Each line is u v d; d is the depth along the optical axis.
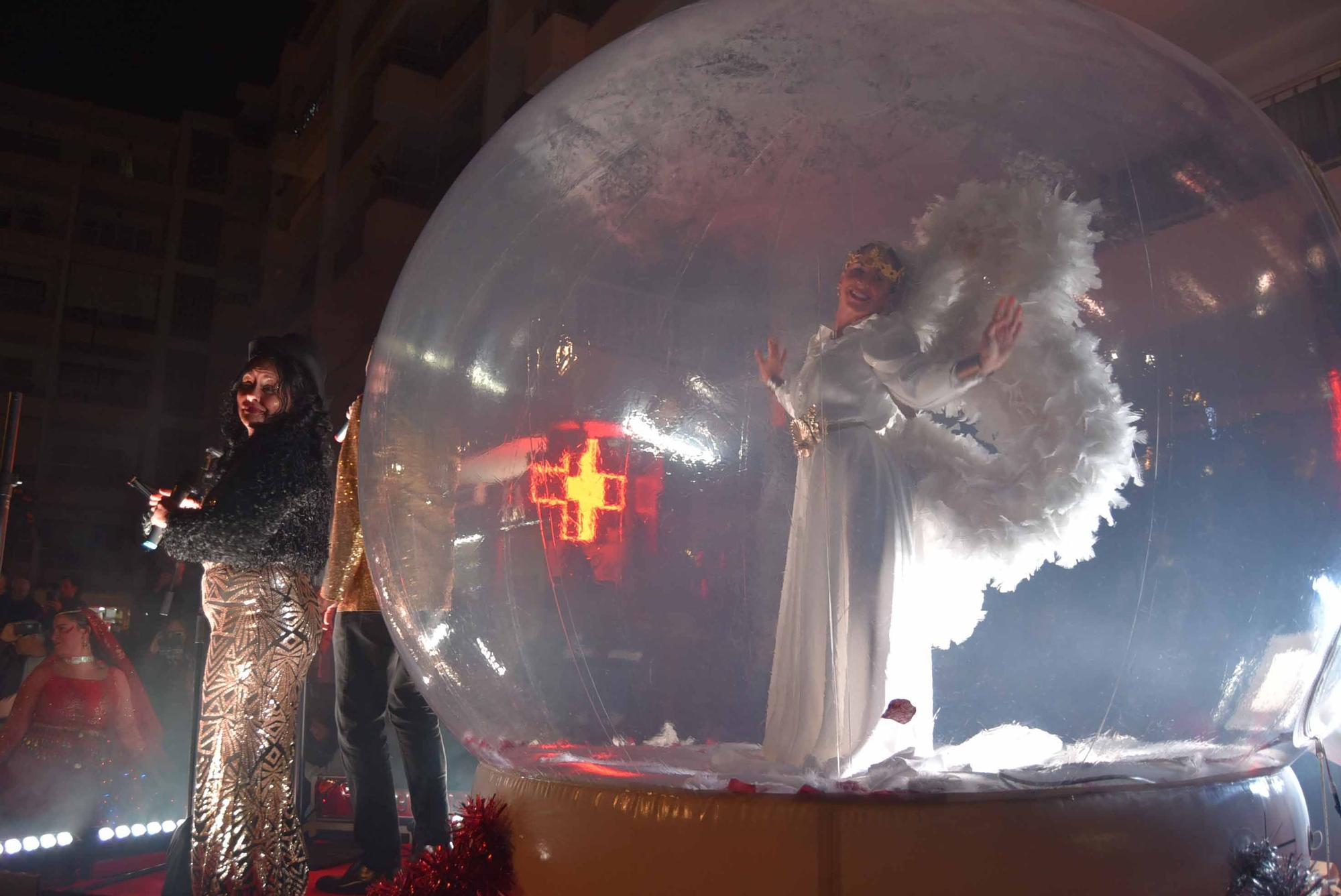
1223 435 2.03
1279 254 2.18
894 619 2.06
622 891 1.84
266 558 2.43
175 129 26.44
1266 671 1.99
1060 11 2.38
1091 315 2.12
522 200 2.45
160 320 25.59
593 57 2.66
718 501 2.21
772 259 2.32
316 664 4.72
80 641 3.64
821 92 2.31
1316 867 2.11
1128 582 2.00
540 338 2.31
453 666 2.26
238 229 26.00
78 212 25.53
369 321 17.22
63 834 3.28
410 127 16.38
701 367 2.28
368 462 2.50
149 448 25.11
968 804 1.72
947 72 2.26
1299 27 4.23
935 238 2.19
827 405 2.17
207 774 2.35
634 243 2.36
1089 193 2.15
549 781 2.06
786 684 2.10
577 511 2.20
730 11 2.47
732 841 1.76
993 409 2.12
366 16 18.20
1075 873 1.69
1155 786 1.84
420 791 2.94
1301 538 2.01
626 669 2.13
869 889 1.67
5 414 3.49
